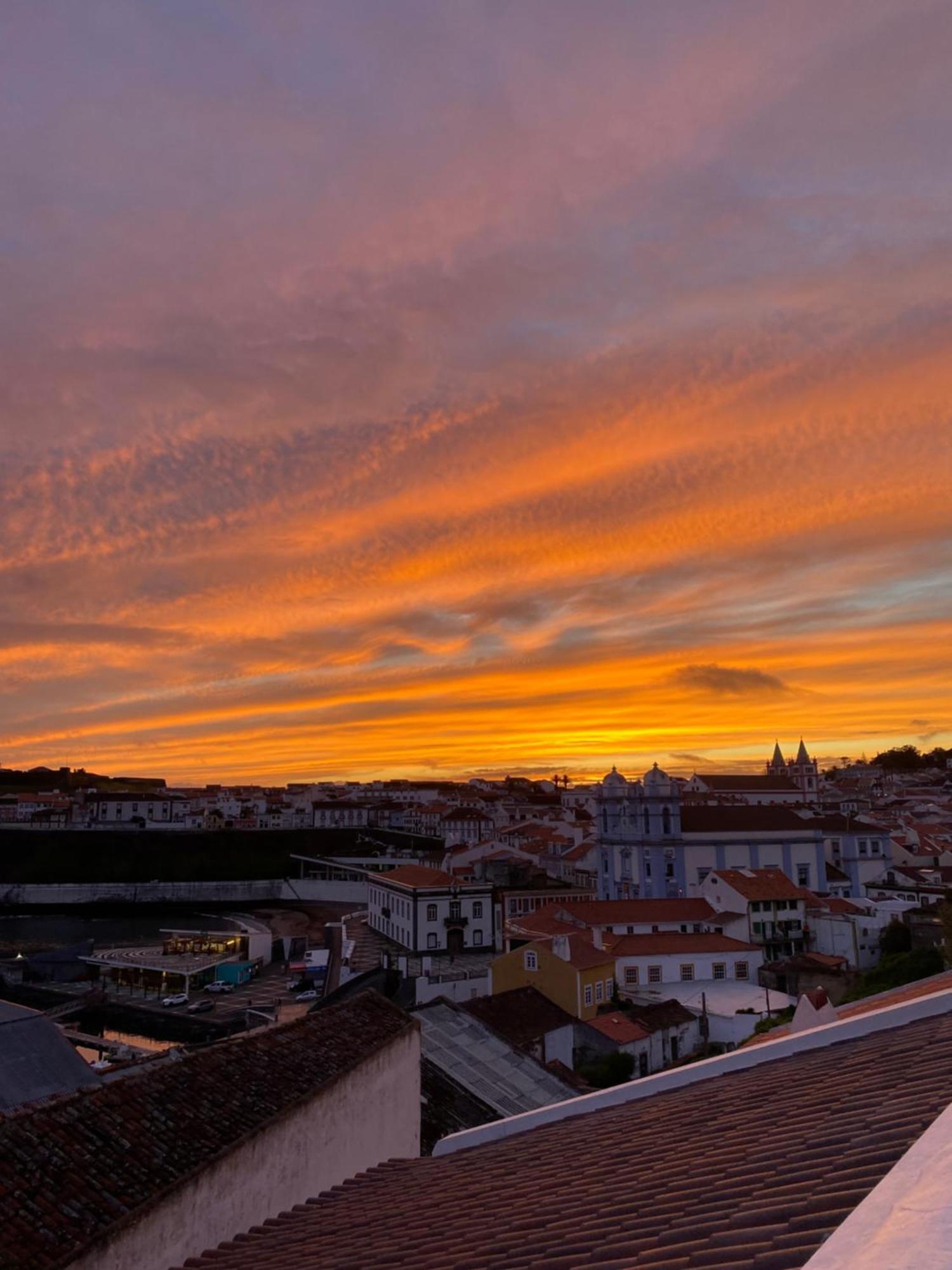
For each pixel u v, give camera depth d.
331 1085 20.11
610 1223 8.71
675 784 125.38
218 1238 15.81
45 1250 12.85
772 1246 6.57
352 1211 14.34
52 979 119.75
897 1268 3.67
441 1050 38.59
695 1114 12.41
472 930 123.38
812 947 94.94
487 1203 11.42
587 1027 62.34
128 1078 17.61
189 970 110.25
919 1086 9.95
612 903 96.06
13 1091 23.38
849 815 153.62
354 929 145.50
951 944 64.44
